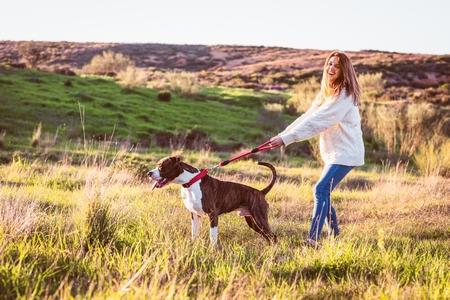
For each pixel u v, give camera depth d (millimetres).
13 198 7637
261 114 35094
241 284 4586
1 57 91062
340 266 5285
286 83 61062
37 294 4094
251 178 15188
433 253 6520
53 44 108375
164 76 53406
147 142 25109
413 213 9688
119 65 57406
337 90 6523
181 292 4082
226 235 7305
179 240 5945
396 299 4293
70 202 9070
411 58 79938
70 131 24969
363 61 79062
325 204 6582
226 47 112938
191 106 35969
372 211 10102
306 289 4680
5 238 5328
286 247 6508
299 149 24938
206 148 24844
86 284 4480
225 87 50375
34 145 20703
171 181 6391
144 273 4758
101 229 5945
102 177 9188
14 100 29547
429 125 25766
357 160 6582
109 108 31312
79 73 47531
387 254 5484
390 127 24812
